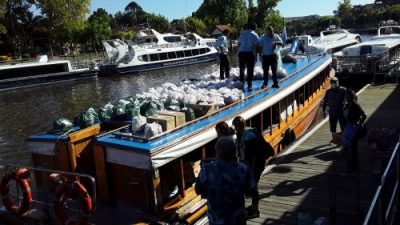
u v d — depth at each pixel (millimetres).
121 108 8039
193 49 49719
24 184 7031
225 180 3990
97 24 62531
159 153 6402
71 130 7797
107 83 37125
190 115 7973
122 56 44281
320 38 37875
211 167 4070
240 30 85000
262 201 7242
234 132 6340
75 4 57094
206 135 7453
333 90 9500
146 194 6633
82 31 61031
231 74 13422
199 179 4105
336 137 9320
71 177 7090
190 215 6965
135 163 6492
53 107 26156
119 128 7441
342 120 9414
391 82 20375
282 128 11227
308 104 14258
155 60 45438
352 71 22391
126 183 6941
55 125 7770
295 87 11953
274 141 10453
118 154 6707
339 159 8969
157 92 10688
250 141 6102
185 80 13852
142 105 8227
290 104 12242
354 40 38875
